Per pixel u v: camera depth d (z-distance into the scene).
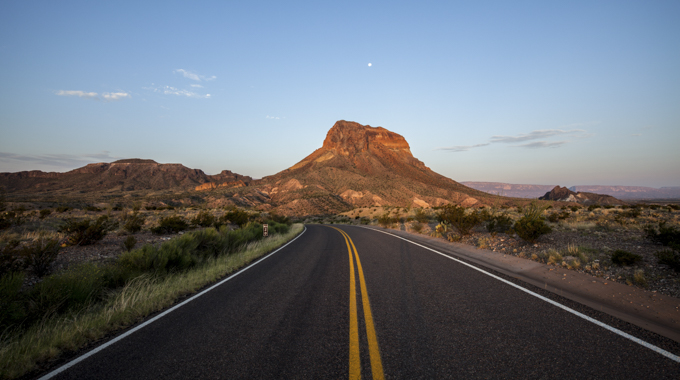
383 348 3.24
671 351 3.00
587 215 17.41
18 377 2.93
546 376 2.63
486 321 3.92
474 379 2.61
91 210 29.50
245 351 3.30
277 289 6.02
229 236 12.45
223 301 5.26
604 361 2.85
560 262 7.00
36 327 4.15
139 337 3.78
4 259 6.52
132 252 7.39
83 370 3.02
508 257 8.24
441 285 5.86
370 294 5.39
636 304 4.32
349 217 54.88
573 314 4.11
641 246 7.81
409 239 14.89
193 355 3.25
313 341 3.49
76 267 7.05
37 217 19.70
